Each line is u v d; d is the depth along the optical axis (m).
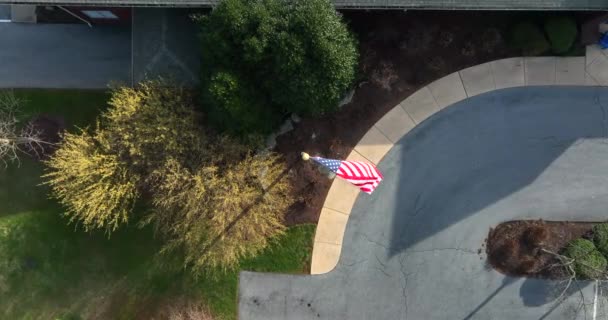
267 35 11.90
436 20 14.83
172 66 14.08
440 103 15.14
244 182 13.50
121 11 14.44
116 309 15.45
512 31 14.71
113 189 13.14
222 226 13.18
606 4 12.67
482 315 15.28
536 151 15.27
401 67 15.00
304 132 14.99
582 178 15.23
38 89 15.68
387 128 15.15
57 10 15.82
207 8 13.74
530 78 15.09
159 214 13.62
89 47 15.84
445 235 15.30
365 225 15.27
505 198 15.27
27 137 14.58
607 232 14.83
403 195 15.27
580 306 15.15
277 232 14.80
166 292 15.39
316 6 11.71
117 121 13.05
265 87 13.07
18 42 15.88
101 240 15.50
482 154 15.27
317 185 15.07
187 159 13.15
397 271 15.31
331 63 12.20
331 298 15.32
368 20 14.71
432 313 15.30
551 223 15.20
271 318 15.33
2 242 15.52
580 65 15.07
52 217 15.54
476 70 15.06
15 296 15.53
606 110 15.19
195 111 13.27
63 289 15.53
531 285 15.24
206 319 14.69
